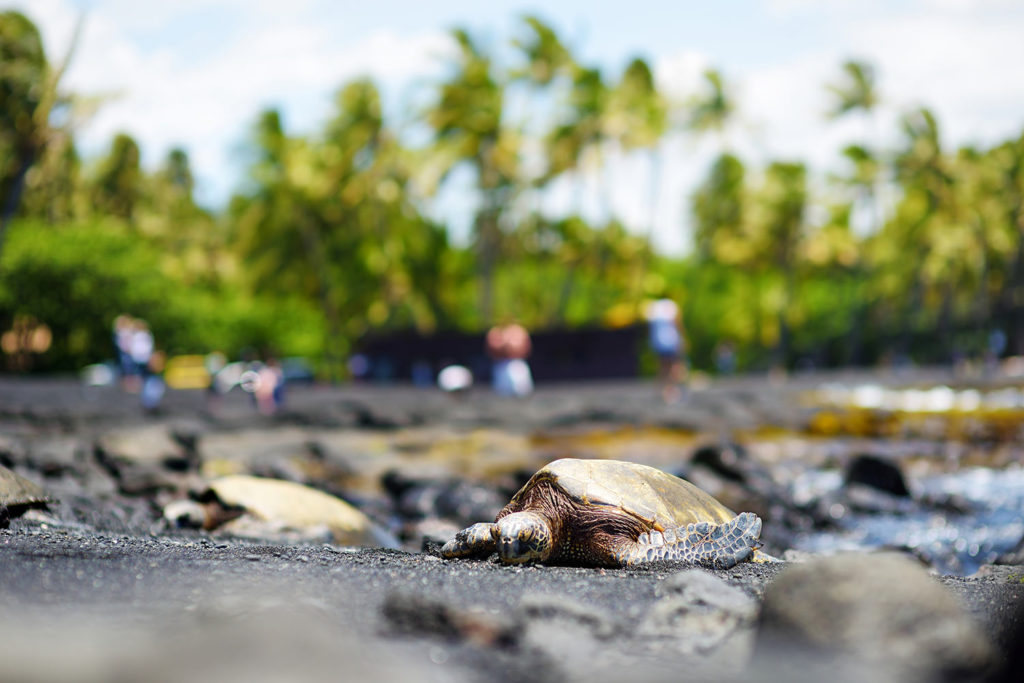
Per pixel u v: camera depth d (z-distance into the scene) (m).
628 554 4.33
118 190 68.44
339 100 48.88
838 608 2.36
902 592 2.34
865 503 9.69
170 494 8.66
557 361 35.41
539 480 4.83
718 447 11.53
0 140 26.05
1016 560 5.58
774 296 70.25
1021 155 61.59
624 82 49.09
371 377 38.91
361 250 52.88
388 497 10.52
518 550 4.24
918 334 68.62
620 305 54.16
